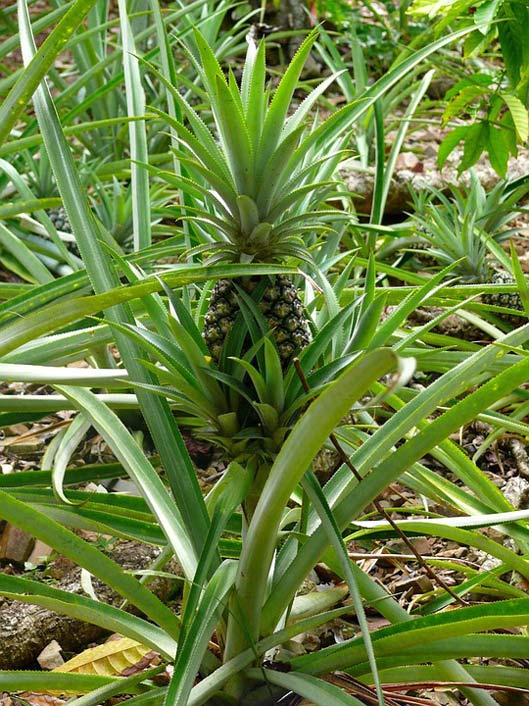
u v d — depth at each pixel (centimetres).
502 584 153
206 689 130
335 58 341
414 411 133
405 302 141
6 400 164
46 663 161
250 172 138
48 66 144
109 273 151
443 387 132
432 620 130
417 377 225
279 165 138
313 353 136
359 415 178
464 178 317
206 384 135
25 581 136
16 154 282
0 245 252
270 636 135
